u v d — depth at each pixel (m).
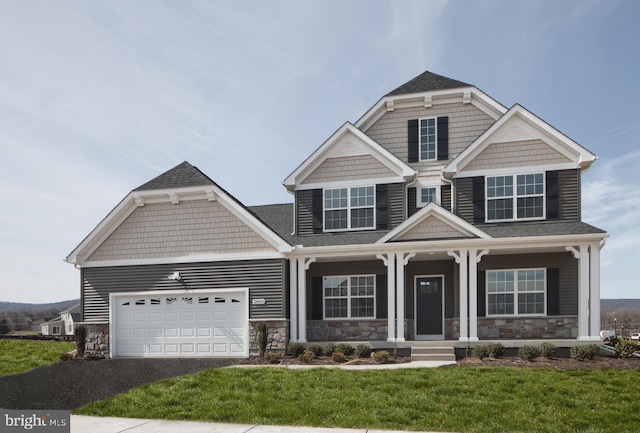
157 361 15.87
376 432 8.25
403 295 16.06
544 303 16.88
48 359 16.22
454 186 17.97
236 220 17.06
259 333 15.80
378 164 18.69
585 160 16.78
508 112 17.58
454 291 17.12
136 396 10.59
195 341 16.86
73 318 50.00
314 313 18.22
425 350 15.06
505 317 16.91
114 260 17.73
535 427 8.38
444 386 10.57
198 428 8.55
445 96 19.39
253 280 16.69
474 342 15.34
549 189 17.19
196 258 17.17
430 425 8.54
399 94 19.70
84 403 10.59
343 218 18.77
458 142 19.30
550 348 14.06
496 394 10.02
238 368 13.04
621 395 9.88
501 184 17.66
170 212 17.59
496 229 16.89
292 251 16.45
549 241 15.25
